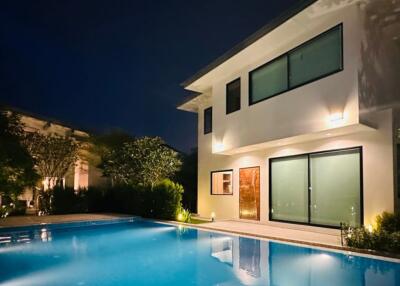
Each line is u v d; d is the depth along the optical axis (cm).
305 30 1066
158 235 1229
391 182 906
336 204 1061
